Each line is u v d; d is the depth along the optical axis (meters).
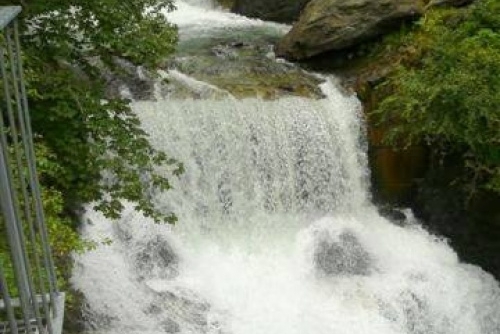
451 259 8.79
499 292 8.41
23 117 2.52
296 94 9.84
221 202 9.09
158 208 8.69
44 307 2.54
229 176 9.10
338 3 10.76
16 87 2.42
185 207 8.87
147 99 9.26
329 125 9.48
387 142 9.13
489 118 7.57
